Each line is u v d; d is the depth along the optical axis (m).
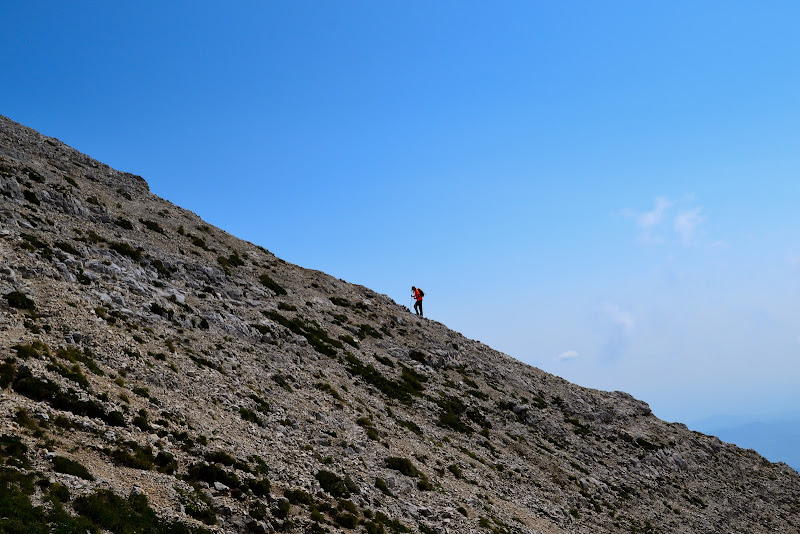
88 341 29.62
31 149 67.00
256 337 45.56
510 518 36.16
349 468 31.84
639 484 57.38
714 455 75.88
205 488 22.53
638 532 45.94
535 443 55.44
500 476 44.03
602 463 58.12
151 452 22.83
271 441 30.19
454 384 60.00
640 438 67.75
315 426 35.22
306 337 51.94
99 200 59.69
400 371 56.31
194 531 19.45
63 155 71.56
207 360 36.09
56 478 18.39
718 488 66.06
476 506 35.09
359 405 42.97
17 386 22.56
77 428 22.05
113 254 45.56
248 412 31.97
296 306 59.31
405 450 39.03
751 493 68.50
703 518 55.47
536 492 44.59
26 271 34.22
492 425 54.97
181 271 51.81
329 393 42.06
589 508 46.72
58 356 26.42
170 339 36.19
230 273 59.47
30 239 39.34
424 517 30.38
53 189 52.62
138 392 27.33
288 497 25.12
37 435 20.22
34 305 30.38
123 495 19.36
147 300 39.44
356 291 77.06
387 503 29.77
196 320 41.59
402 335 68.00
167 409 27.28
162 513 19.48
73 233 45.75
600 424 67.94
